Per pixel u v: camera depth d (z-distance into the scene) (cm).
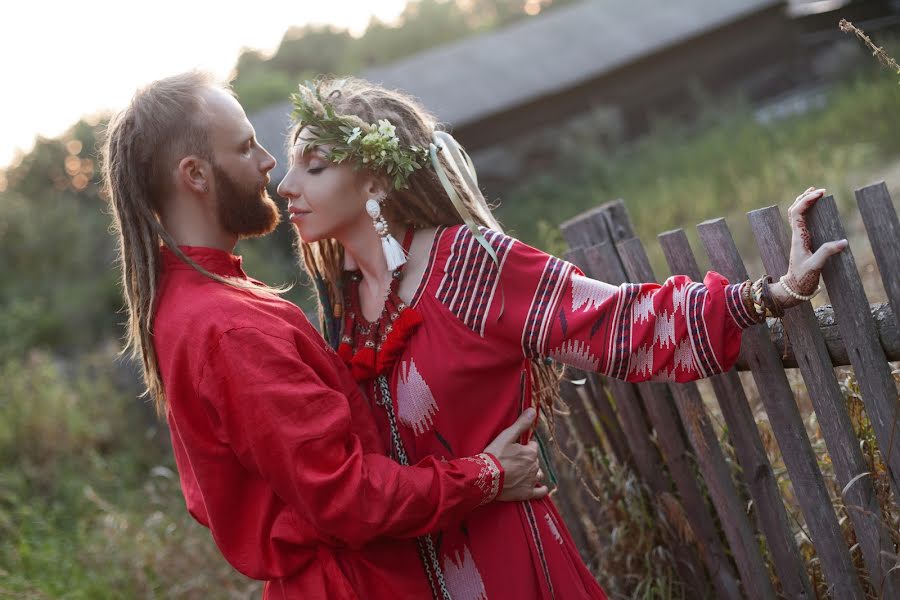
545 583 197
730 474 233
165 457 719
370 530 175
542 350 189
